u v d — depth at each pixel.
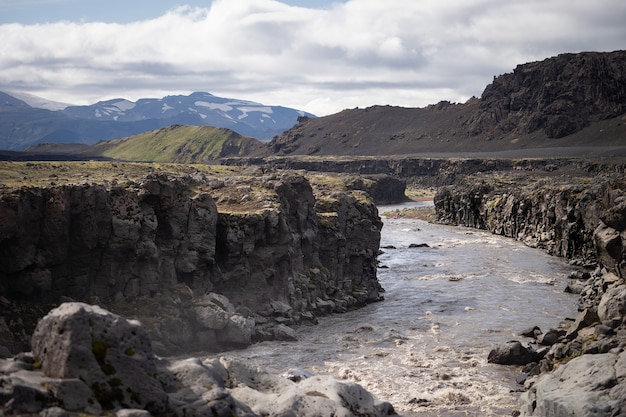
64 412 29.19
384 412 41.78
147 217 84.88
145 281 84.06
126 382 32.19
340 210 128.62
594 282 115.12
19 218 70.56
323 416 38.16
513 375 74.25
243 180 116.31
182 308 83.62
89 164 148.00
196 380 35.94
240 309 93.69
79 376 31.27
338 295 115.69
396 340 90.31
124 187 86.38
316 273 114.31
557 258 172.88
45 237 74.38
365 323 102.12
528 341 88.06
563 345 71.62
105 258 80.31
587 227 160.88
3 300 71.62
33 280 73.50
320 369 76.56
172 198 88.19
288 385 42.56
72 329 31.70
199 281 91.38
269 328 93.12
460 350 85.31
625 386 45.31
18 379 30.20
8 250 71.56
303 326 100.25
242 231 96.50
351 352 84.44
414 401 65.50
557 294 122.12
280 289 102.69
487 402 65.44
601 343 65.75
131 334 33.38
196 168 189.62
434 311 109.81
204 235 91.75
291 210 114.88
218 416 33.66
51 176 112.19
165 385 34.94
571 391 47.22
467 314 106.88
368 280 126.81
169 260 87.69
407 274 147.50
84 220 77.56
